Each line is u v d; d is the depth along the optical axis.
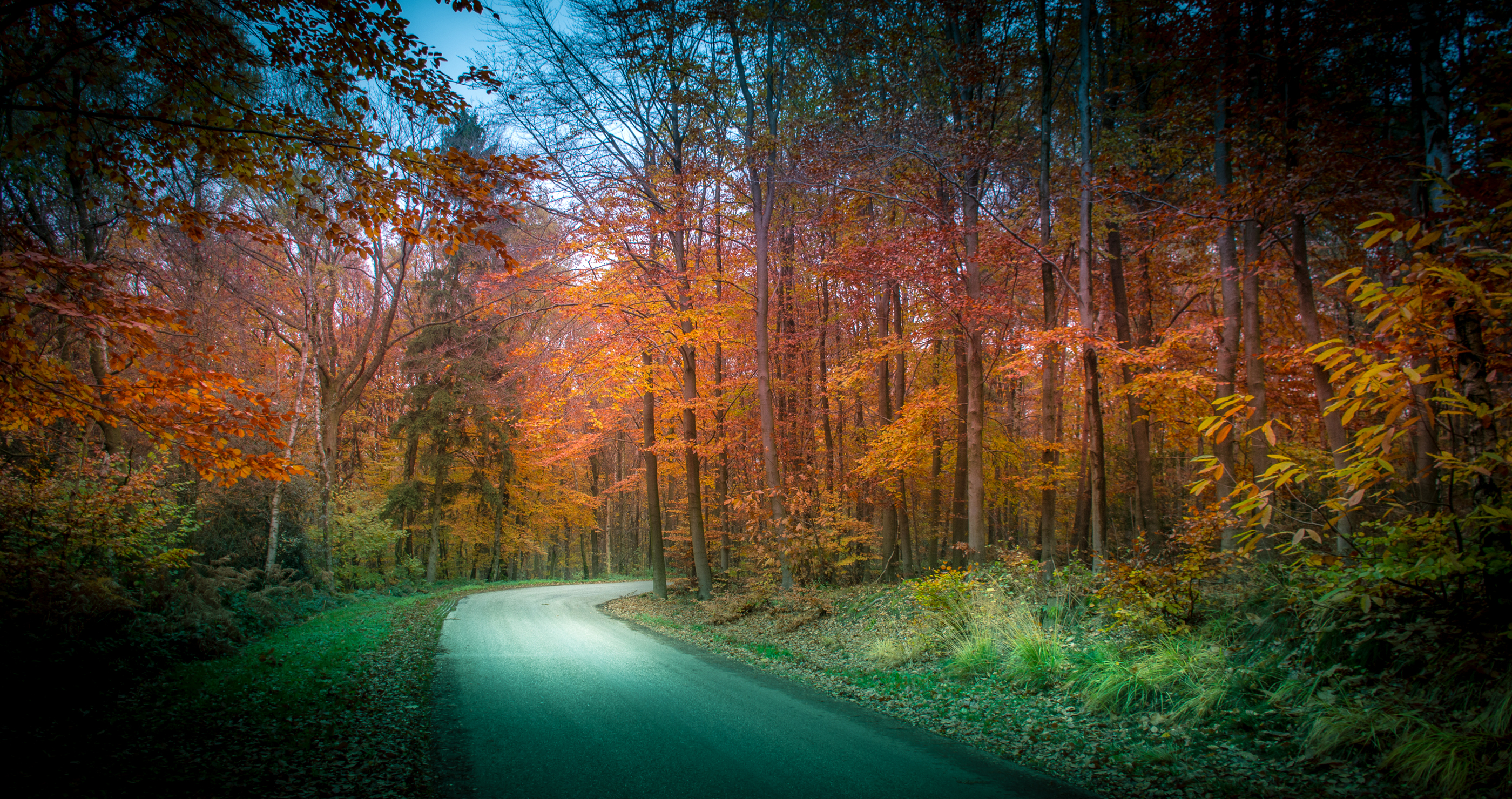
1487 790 3.49
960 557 16.09
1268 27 9.79
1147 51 12.64
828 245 17.98
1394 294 3.21
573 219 15.34
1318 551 5.82
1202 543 7.11
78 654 7.32
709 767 4.80
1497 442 3.44
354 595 19.20
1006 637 7.73
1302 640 5.69
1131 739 5.15
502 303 24.30
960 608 9.02
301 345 19.20
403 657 9.46
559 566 40.41
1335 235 12.54
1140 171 11.09
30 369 4.60
